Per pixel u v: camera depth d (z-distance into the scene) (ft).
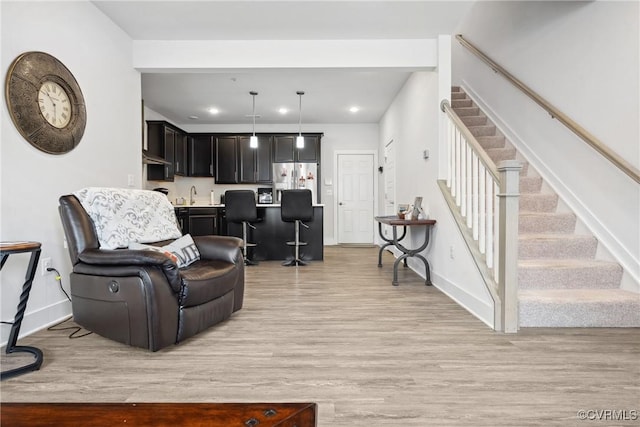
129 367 5.97
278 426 2.73
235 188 24.35
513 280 7.59
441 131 11.50
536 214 9.87
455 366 5.99
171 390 5.23
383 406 4.83
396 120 18.33
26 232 7.45
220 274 7.84
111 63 10.44
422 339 7.22
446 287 11.02
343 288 11.79
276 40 11.75
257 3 9.56
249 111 21.27
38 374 5.71
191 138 23.47
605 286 8.52
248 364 6.10
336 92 17.75
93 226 7.55
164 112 21.43
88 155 9.39
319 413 4.65
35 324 7.70
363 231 24.84
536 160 11.51
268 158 23.57
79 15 9.04
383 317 8.68
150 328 6.44
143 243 8.29
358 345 6.93
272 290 11.54
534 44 11.51
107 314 6.77
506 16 13.14
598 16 8.89
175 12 9.98
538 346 6.79
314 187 23.52
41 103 7.76
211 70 12.02
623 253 8.46
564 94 10.17
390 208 20.25
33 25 7.64
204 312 7.47
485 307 8.29
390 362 6.16
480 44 15.20
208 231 19.39
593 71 9.07
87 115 9.35
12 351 6.38
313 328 7.91
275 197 23.53
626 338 7.13
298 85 16.69
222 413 2.89
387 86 16.85
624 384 5.36
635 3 7.83
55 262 8.26
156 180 19.53
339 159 24.80
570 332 7.48
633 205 8.15
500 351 6.59
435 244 12.07
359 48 11.80
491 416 4.59
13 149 7.13
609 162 8.73
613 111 8.47
